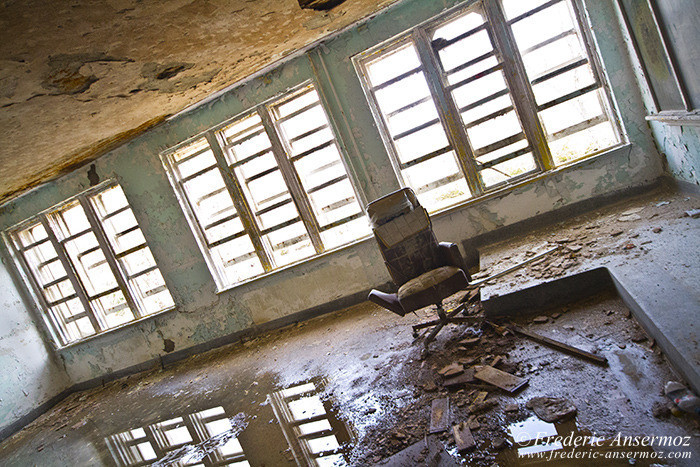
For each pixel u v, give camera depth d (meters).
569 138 4.90
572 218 4.57
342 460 2.58
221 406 4.26
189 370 5.90
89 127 4.73
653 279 2.64
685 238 2.99
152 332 6.55
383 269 5.35
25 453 5.21
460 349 3.28
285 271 5.68
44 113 3.91
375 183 5.15
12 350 6.63
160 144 5.81
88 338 6.89
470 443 2.26
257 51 4.38
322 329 5.23
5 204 6.68
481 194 4.86
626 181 4.37
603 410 2.16
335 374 3.86
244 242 6.08
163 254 6.21
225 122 5.52
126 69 3.69
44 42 2.81
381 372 3.49
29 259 7.05
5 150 4.48
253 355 5.38
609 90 4.34
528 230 4.74
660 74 3.43
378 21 4.72
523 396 2.49
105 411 5.61
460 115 4.76
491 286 3.70
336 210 5.51
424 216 3.69
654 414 2.01
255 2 3.32
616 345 2.61
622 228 3.72
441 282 3.33
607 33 4.15
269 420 3.52
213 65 4.31
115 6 2.70
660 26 3.00
